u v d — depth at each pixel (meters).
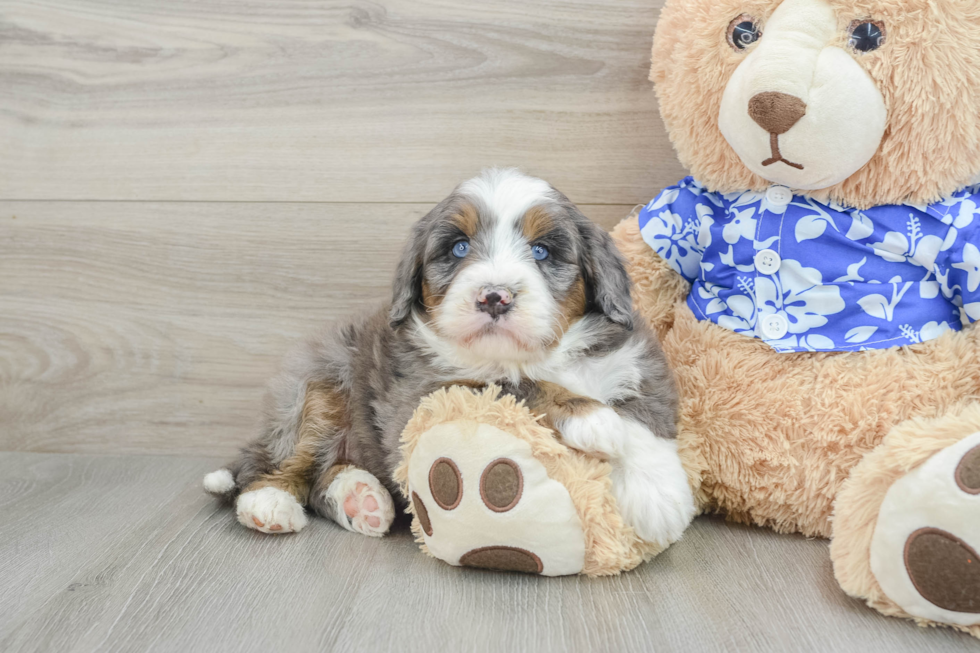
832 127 0.71
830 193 0.75
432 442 0.70
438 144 0.90
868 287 0.75
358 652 0.64
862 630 0.65
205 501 0.83
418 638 0.65
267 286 0.92
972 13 0.70
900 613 0.66
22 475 0.89
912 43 0.70
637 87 0.88
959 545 0.63
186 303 0.93
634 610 0.67
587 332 0.75
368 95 0.90
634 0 0.87
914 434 0.67
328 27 0.89
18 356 0.95
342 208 0.91
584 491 0.69
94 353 0.94
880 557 0.66
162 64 0.91
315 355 0.83
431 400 0.70
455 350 0.74
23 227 0.93
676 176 0.89
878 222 0.75
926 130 0.71
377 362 0.79
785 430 0.75
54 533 0.78
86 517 0.80
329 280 0.92
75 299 0.94
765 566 0.72
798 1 0.72
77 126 0.92
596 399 0.72
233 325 0.93
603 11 0.87
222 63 0.90
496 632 0.65
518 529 0.69
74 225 0.93
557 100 0.89
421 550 0.74
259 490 0.79
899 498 0.66
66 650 0.65
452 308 0.71
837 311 0.75
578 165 0.89
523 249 0.73
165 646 0.65
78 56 0.91
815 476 0.74
